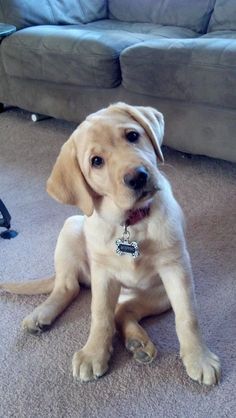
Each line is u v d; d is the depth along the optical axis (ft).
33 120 10.36
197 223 6.27
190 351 4.09
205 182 7.25
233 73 6.43
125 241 4.16
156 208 4.13
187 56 6.89
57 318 5.00
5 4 9.69
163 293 4.74
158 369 4.25
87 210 4.09
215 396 3.91
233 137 6.96
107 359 4.30
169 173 7.61
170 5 10.05
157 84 7.36
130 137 3.98
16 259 6.04
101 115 4.14
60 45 8.52
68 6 10.59
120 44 8.05
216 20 9.45
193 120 7.29
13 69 9.69
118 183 3.78
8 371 4.46
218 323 4.65
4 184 7.96
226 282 5.17
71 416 3.95
